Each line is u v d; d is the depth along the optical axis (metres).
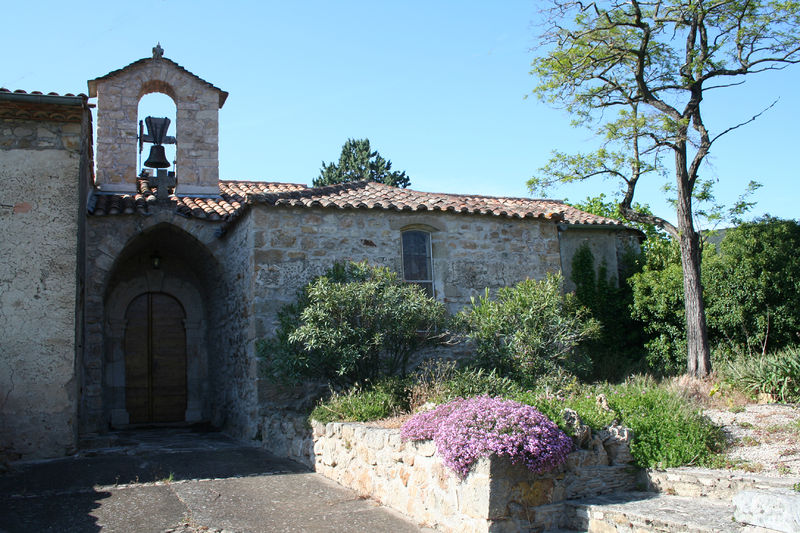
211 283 14.68
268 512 6.71
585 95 13.49
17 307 9.54
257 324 11.32
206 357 15.48
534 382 10.20
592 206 24.70
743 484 6.16
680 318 13.88
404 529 6.16
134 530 6.05
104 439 10.89
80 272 10.62
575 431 6.66
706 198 13.33
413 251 12.84
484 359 10.81
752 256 12.98
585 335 11.66
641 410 7.74
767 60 12.34
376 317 10.21
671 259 15.77
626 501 6.22
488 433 5.86
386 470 7.04
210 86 15.06
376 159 43.97
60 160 10.05
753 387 10.02
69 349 9.66
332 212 12.14
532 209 13.95
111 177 14.09
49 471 8.41
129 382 14.94
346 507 6.91
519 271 13.45
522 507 5.83
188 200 14.25
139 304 15.30
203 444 11.46
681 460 6.97
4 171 9.80
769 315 12.59
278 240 11.70
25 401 9.37
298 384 10.70
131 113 14.41
